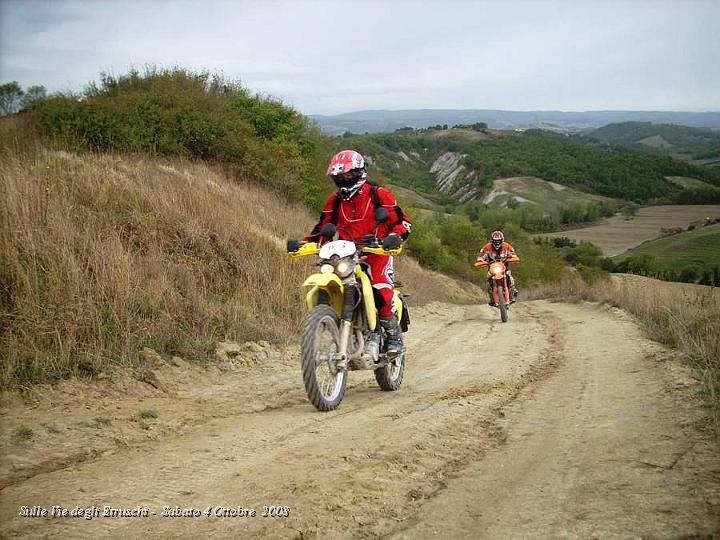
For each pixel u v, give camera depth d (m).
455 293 30.69
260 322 9.04
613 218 127.00
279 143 20.92
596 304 16.22
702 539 2.78
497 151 192.88
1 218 7.95
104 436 4.58
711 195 149.88
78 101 17.02
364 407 5.73
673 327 8.64
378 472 3.81
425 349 10.04
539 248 48.09
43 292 7.00
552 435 4.63
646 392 5.85
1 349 6.01
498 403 5.83
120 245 8.56
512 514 3.20
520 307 18.84
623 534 2.89
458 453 4.28
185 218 10.95
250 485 3.59
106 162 12.74
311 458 4.09
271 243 12.24
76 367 6.08
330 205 6.20
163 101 18.45
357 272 5.80
